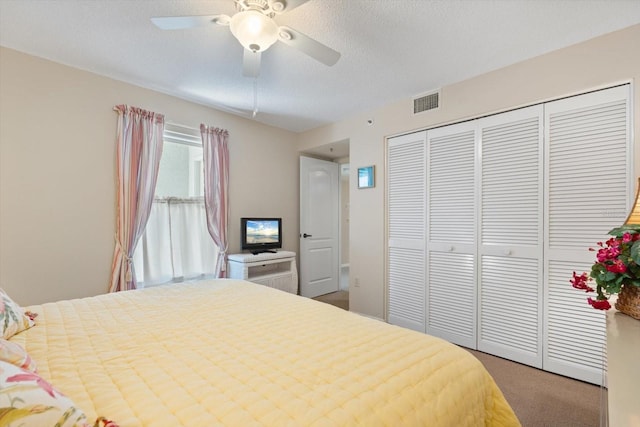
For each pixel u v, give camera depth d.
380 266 3.30
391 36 1.99
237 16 1.51
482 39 2.03
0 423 0.55
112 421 0.72
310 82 2.70
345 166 5.61
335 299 4.27
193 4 1.71
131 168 2.68
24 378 0.64
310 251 4.36
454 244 2.73
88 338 1.22
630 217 1.36
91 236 2.52
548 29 1.92
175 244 3.11
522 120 2.35
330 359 1.06
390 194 3.26
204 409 0.78
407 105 3.05
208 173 3.25
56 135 2.35
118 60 2.33
